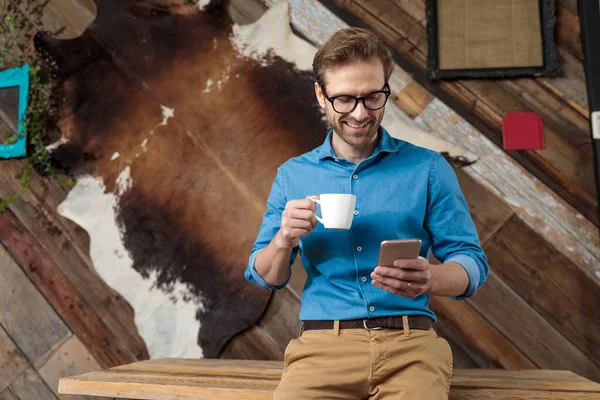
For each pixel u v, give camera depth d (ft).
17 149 6.79
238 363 5.34
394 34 6.17
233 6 6.59
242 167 6.32
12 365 6.57
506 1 5.93
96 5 6.89
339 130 3.82
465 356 5.63
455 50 5.96
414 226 3.88
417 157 4.03
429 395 3.31
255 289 6.10
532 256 5.63
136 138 6.61
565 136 5.72
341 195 3.41
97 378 4.49
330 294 3.86
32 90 6.87
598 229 5.53
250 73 6.43
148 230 6.44
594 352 5.40
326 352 3.60
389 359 3.51
